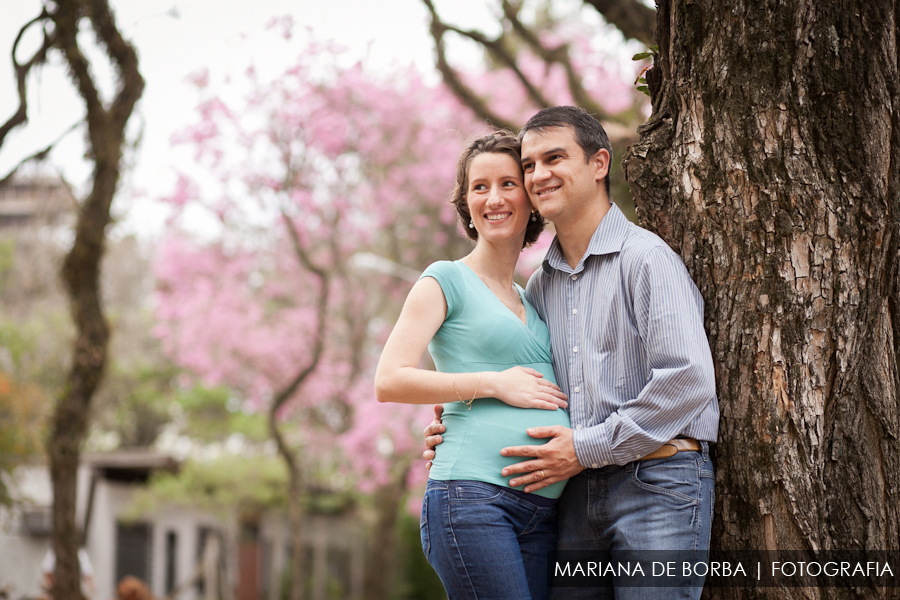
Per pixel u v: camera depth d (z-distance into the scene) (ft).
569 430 7.68
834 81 7.34
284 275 50.72
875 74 7.36
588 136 8.16
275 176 43.98
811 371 7.38
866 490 7.33
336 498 62.85
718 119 7.64
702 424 7.50
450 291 8.21
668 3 8.26
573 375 8.19
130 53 22.77
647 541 7.42
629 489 7.63
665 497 7.43
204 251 49.88
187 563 58.90
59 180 26.53
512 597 7.64
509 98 41.37
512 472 7.73
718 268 7.72
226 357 50.80
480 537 7.69
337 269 47.03
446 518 7.84
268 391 52.31
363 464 49.52
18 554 41.01
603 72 35.58
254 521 62.64
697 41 7.75
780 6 7.33
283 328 50.80
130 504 53.78
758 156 7.46
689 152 7.88
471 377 7.90
